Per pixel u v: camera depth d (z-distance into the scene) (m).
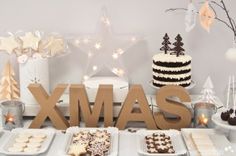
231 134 1.78
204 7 1.95
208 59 2.24
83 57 2.25
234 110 1.76
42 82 2.02
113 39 2.09
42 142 1.77
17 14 2.21
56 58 2.25
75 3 2.18
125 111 1.91
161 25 2.20
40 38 2.00
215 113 1.88
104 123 1.93
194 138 1.76
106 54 2.11
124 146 1.76
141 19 2.19
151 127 1.92
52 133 1.85
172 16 2.18
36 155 1.67
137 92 1.89
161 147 1.69
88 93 2.00
